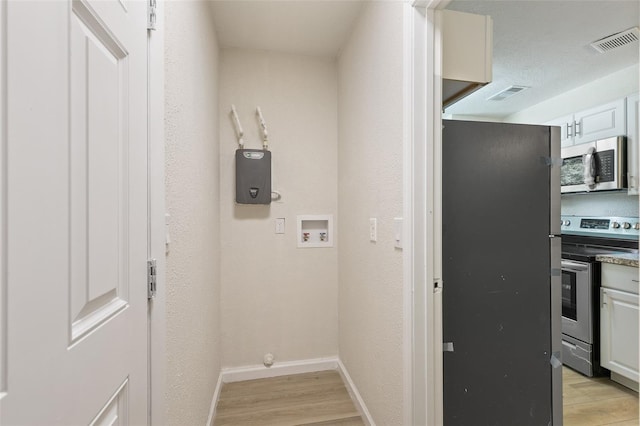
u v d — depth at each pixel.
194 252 1.30
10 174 0.39
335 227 2.25
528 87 2.89
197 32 1.37
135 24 0.76
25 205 0.41
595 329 2.18
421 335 1.15
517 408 1.35
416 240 1.14
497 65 2.46
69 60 0.50
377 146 1.49
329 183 2.25
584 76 2.66
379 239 1.47
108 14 0.62
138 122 0.77
